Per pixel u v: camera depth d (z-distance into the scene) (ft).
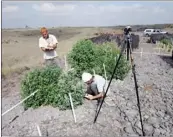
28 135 8.13
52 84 10.14
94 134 7.98
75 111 9.52
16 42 64.54
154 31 59.06
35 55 33.55
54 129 8.34
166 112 9.82
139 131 8.29
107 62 13.34
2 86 14.44
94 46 13.98
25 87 10.18
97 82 9.82
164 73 17.22
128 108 9.99
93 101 10.41
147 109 9.99
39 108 10.13
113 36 29.60
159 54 28.63
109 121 8.82
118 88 12.37
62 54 26.99
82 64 13.00
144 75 16.01
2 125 9.04
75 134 7.97
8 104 11.33
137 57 24.77
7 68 19.66
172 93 12.34
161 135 8.09
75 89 9.63
